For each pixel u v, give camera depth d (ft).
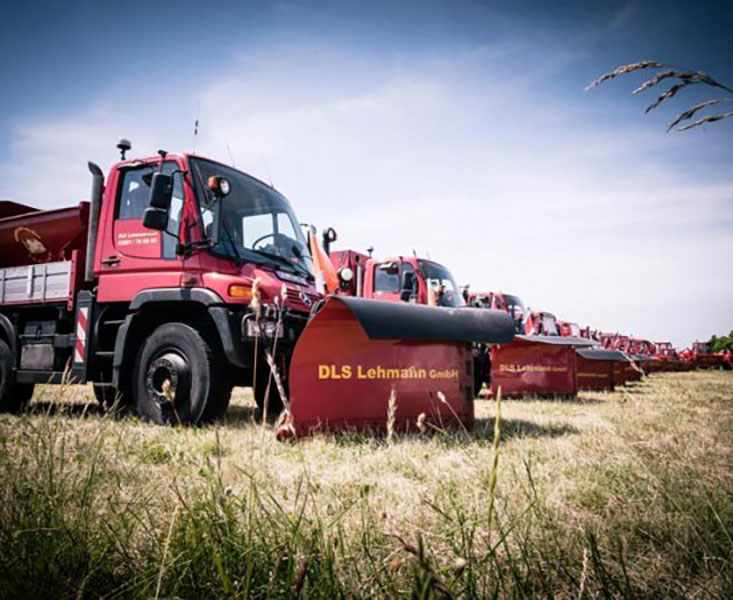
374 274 32.30
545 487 7.39
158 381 15.26
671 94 3.30
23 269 19.44
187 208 15.99
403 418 12.67
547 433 13.55
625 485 7.54
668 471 7.89
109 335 17.37
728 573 4.39
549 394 25.25
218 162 17.63
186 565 3.92
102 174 18.30
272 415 17.58
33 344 18.43
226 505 4.78
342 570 4.10
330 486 7.52
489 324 13.41
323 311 11.70
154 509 5.91
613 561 4.70
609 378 31.94
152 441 11.16
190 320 16.40
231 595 3.62
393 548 4.60
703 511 5.83
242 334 14.39
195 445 10.73
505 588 3.98
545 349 25.66
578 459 9.64
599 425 15.15
